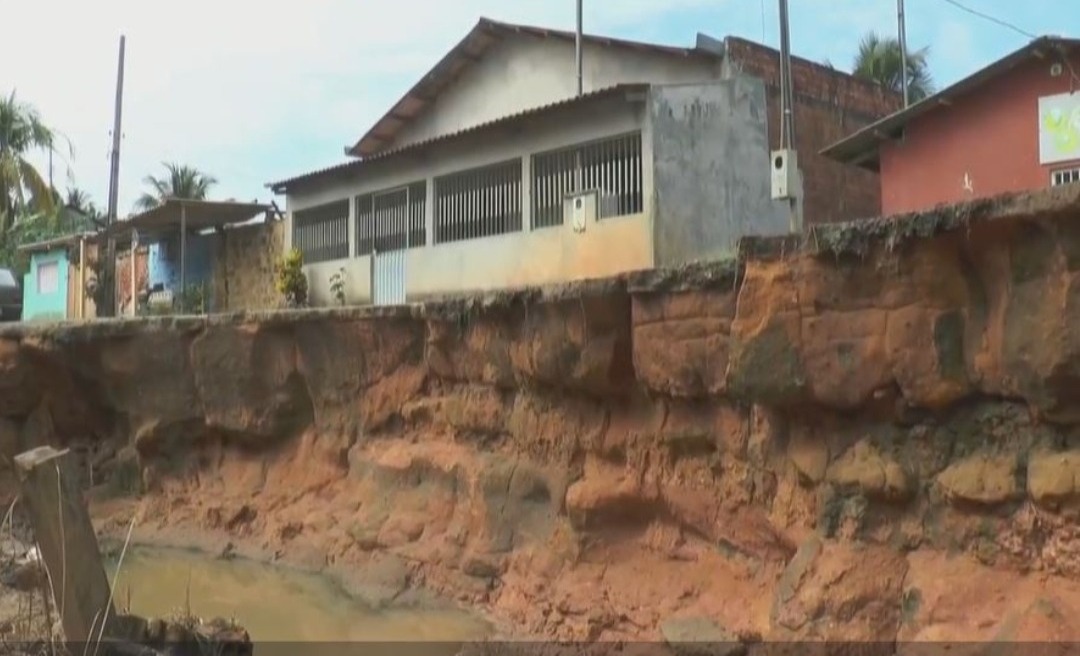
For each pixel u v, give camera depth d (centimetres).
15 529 1302
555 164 1930
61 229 4047
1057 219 697
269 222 2639
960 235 766
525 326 1194
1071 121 1662
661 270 1009
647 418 1086
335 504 1465
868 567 811
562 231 1877
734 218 1831
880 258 812
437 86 2600
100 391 1803
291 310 1582
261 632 1147
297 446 1584
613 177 1831
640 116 1770
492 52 2506
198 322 1661
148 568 1459
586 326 1100
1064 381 707
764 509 936
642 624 990
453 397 1360
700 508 1006
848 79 2312
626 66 2242
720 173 1823
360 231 2358
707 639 906
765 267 892
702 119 1816
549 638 1044
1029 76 1714
